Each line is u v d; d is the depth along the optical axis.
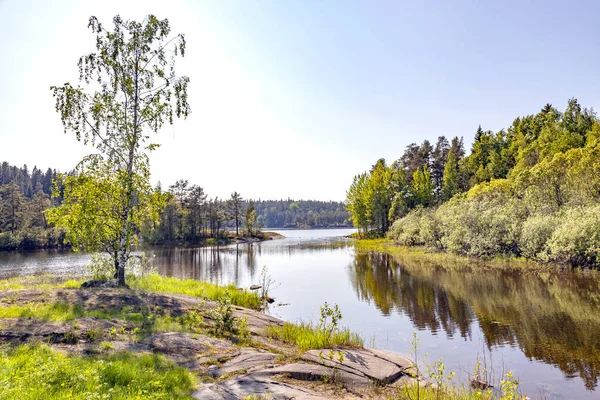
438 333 13.02
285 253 50.97
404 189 72.44
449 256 35.06
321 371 8.28
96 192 15.68
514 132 84.31
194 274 31.08
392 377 8.48
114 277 17.47
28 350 7.32
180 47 17.17
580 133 61.50
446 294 19.25
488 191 43.47
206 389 6.70
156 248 67.25
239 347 9.73
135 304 12.20
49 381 5.89
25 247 61.94
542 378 8.97
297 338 11.26
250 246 69.94
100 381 6.24
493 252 31.44
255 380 7.47
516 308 15.59
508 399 6.58
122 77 16.08
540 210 30.31
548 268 24.27
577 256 22.88
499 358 10.42
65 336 8.33
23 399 5.16
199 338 9.77
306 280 26.30
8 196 75.88
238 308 14.77
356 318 15.48
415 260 34.75
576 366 9.58
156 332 9.71
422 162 84.62
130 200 16.11
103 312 10.79
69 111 15.23
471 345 11.60
